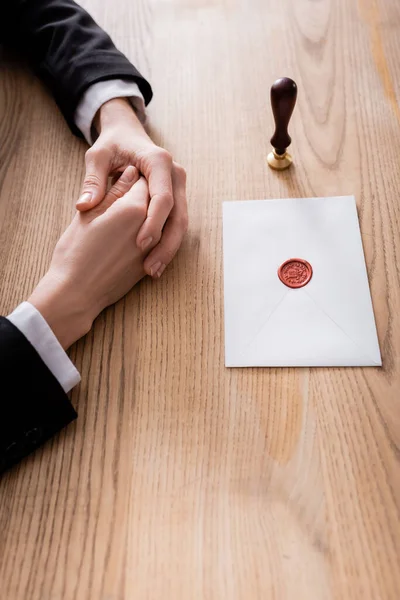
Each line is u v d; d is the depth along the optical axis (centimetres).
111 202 65
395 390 58
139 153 66
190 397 59
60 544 54
